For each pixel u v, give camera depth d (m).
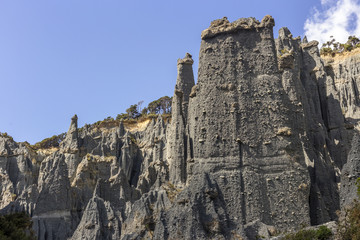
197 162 42.88
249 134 42.44
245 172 40.91
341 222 33.69
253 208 39.44
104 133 83.56
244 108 43.25
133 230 41.62
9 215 42.44
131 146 66.56
